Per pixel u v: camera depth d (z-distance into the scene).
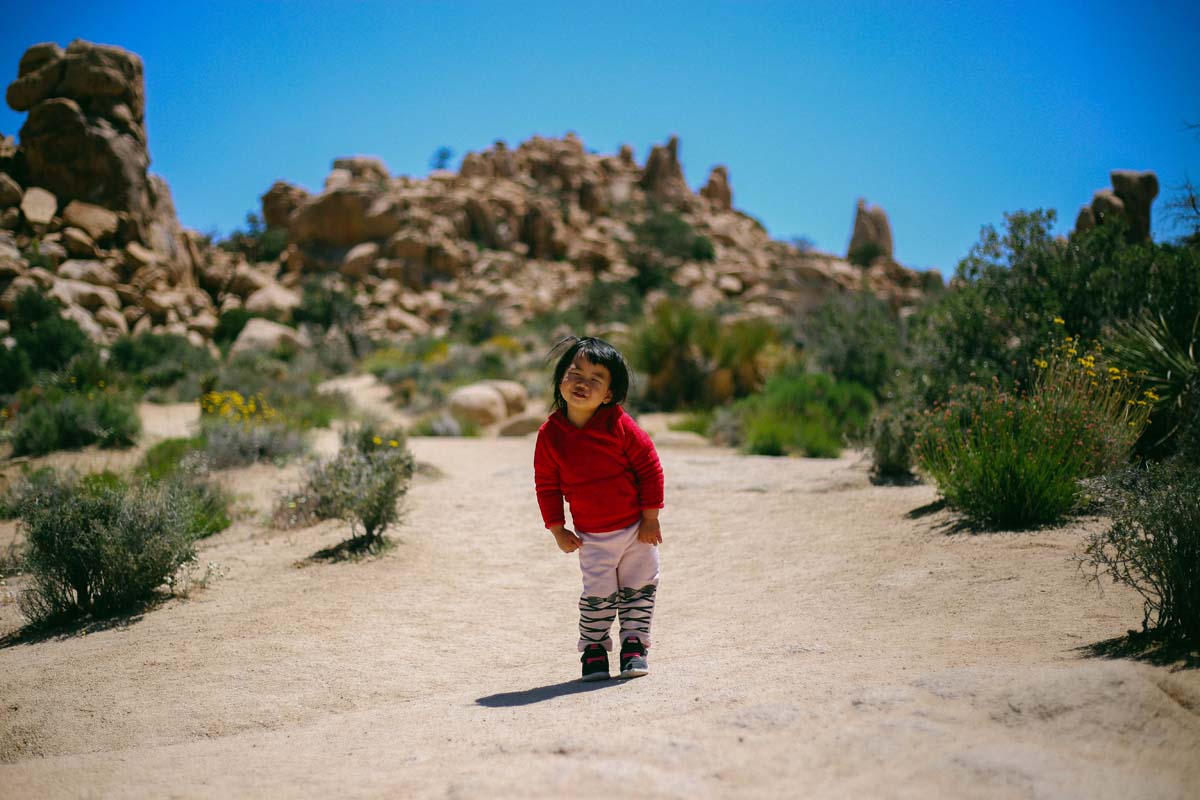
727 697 2.91
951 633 4.03
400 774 2.52
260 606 6.16
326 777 2.63
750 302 80.25
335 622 5.71
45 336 24.95
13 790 2.86
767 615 5.17
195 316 47.41
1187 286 9.49
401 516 9.23
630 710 2.94
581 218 107.12
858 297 23.44
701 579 6.57
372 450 12.18
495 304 70.56
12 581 7.45
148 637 5.52
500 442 17.94
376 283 72.81
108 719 4.02
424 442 17.67
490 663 4.91
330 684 4.47
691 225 117.62
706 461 12.02
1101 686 2.42
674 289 81.12
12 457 14.05
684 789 2.01
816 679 3.10
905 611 4.69
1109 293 10.38
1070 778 1.93
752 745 2.29
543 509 4.01
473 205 90.31
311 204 78.19
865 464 10.77
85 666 4.94
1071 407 7.10
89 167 47.47
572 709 3.14
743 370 24.70
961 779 1.97
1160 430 8.02
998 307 10.98
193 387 24.09
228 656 4.98
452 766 2.49
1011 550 5.71
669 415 23.83
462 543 8.21
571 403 3.83
